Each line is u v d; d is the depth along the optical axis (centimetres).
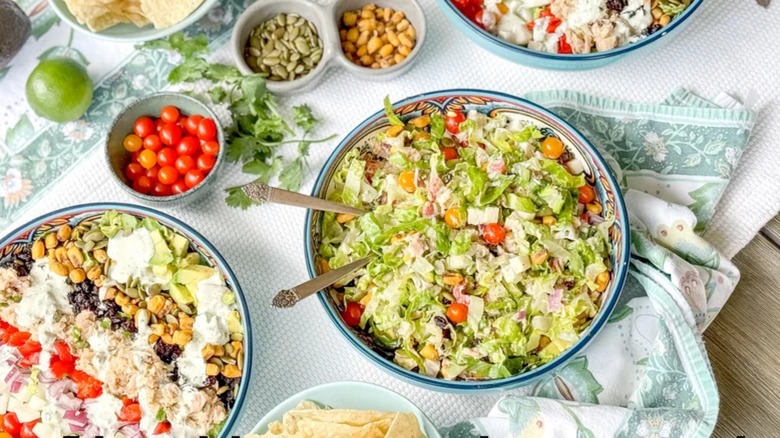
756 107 112
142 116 111
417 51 110
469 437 104
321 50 112
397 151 106
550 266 103
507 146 106
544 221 104
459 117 108
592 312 102
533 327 102
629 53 106
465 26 108
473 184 104
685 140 111
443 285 103
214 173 108
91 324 105
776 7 114
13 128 115
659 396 104
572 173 106
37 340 105
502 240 104
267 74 112
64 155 114
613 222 104
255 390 107
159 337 104
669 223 108
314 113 114
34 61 116
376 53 112
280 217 112
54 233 107
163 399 102
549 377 106
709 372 103
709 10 115
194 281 105
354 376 108
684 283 105
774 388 108
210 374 103
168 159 110
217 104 114
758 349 109
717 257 107
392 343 104
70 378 105
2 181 114
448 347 102
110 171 108
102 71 116
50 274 107
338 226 107
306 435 95
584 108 112
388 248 104
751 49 114
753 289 111
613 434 101
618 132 112
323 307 100
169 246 106
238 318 104
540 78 114
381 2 113
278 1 112
